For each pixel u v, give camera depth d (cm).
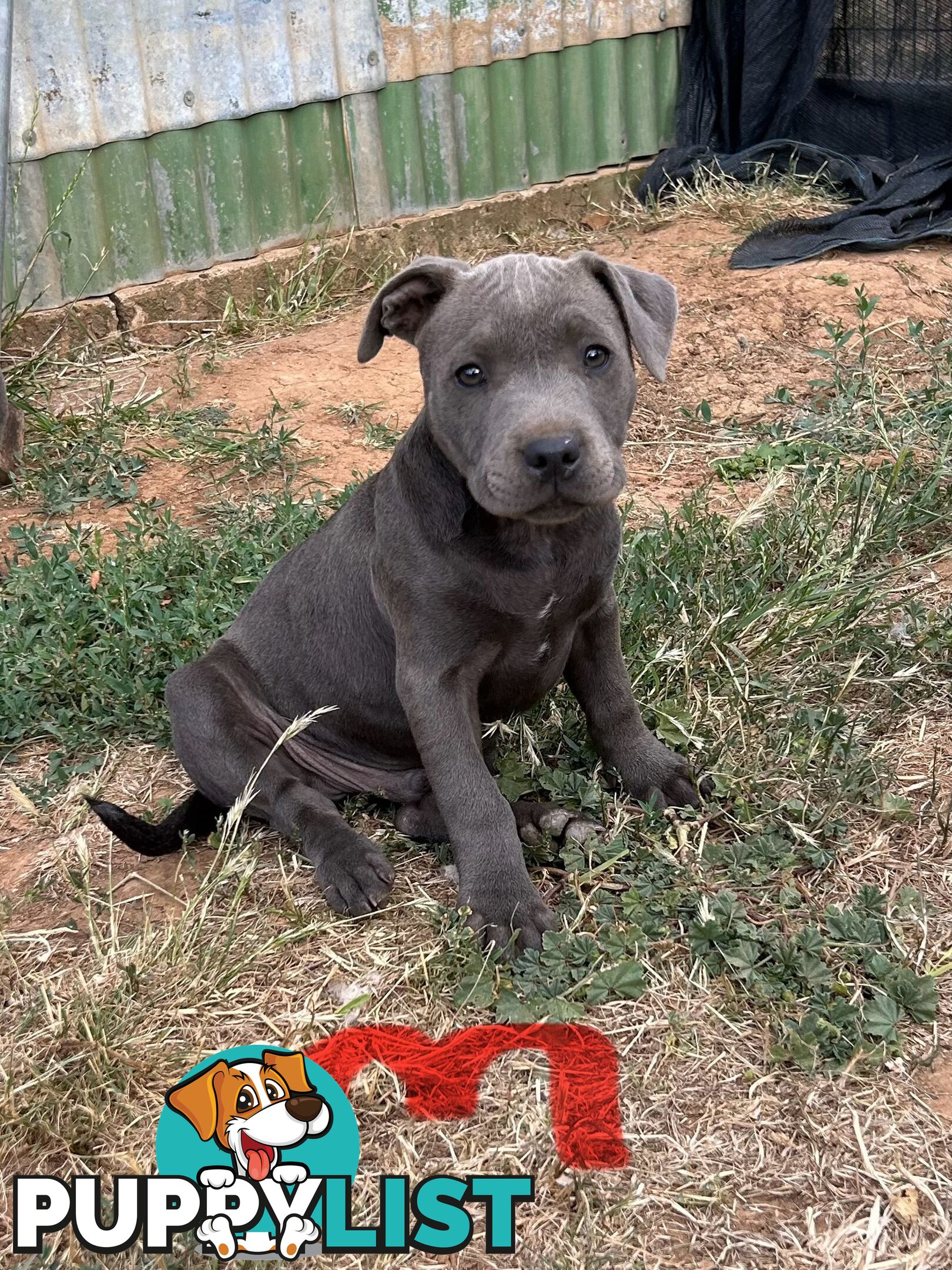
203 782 68
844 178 159
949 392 108
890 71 157
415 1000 56
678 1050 52
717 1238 45
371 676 66
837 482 93
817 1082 50
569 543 59
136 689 77
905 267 135
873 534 86
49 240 131
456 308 56
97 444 114
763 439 108
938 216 146
